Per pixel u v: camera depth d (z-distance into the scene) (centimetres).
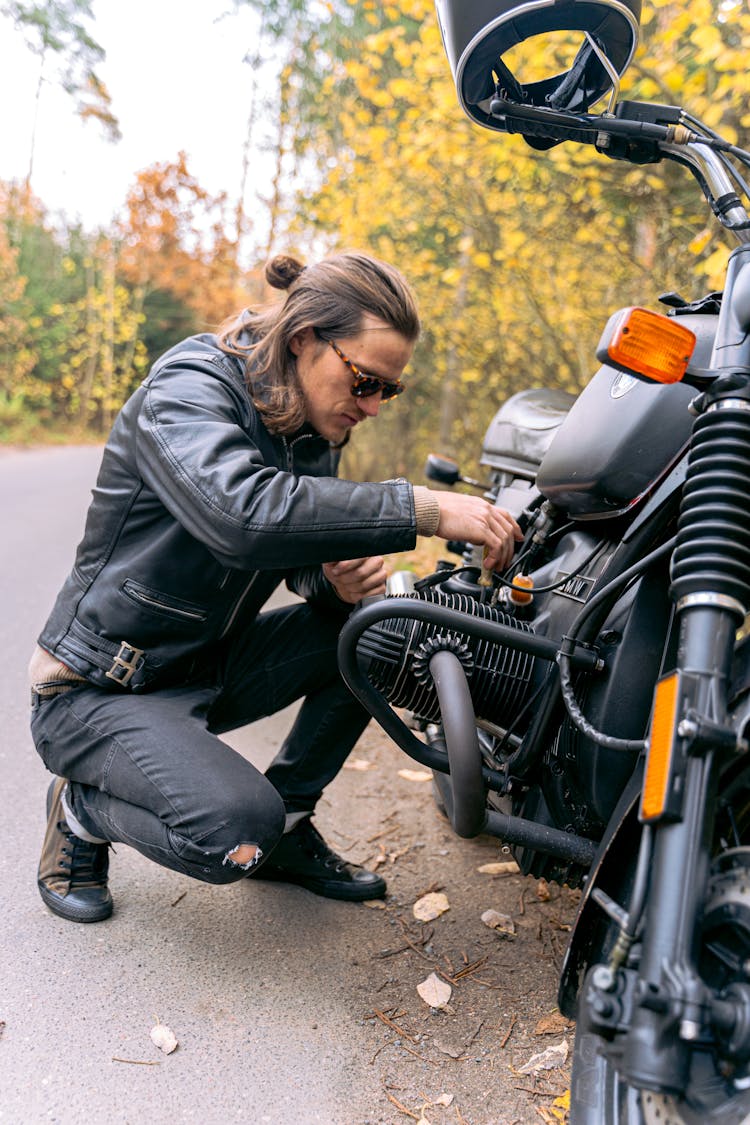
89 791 209
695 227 462
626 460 168
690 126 174
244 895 237
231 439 183
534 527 212
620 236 551
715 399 133
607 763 159
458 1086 172
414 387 1023
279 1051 177
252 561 175
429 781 325
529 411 282
